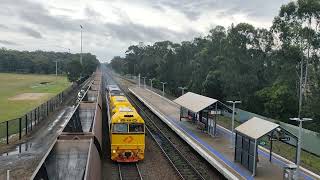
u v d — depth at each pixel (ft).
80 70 261.85
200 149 76.07
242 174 59.52
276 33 118.62
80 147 50.34
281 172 61.52
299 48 112.98
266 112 123.24
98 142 58.85
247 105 140.36
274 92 118.62
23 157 66.39
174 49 289.12
